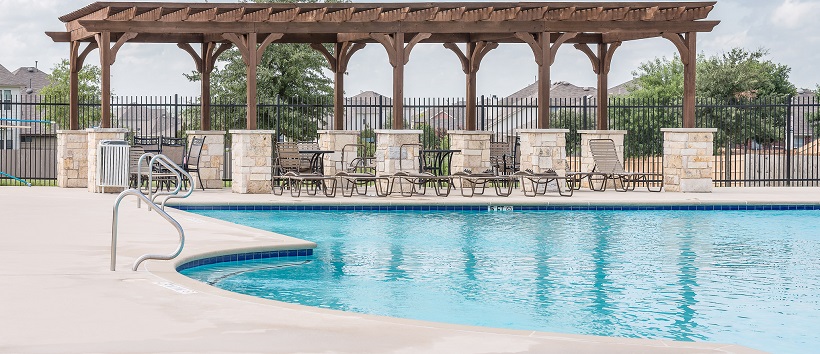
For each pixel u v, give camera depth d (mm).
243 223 15133
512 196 19344
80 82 43281
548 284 9625
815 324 7793
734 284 9664
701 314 8148
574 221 15688
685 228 14766
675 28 20688
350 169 20688
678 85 48219
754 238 13523
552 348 5633
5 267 8781
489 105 22875
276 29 19797
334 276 10023
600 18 20391
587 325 7699
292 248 11156
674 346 5680
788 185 23422
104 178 19125
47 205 16234
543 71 20344
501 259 11305
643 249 12250
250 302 7082
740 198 18781
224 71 36156
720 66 42719
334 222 15367
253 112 19750
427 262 11047
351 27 19906
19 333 5992
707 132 20844
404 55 20078
